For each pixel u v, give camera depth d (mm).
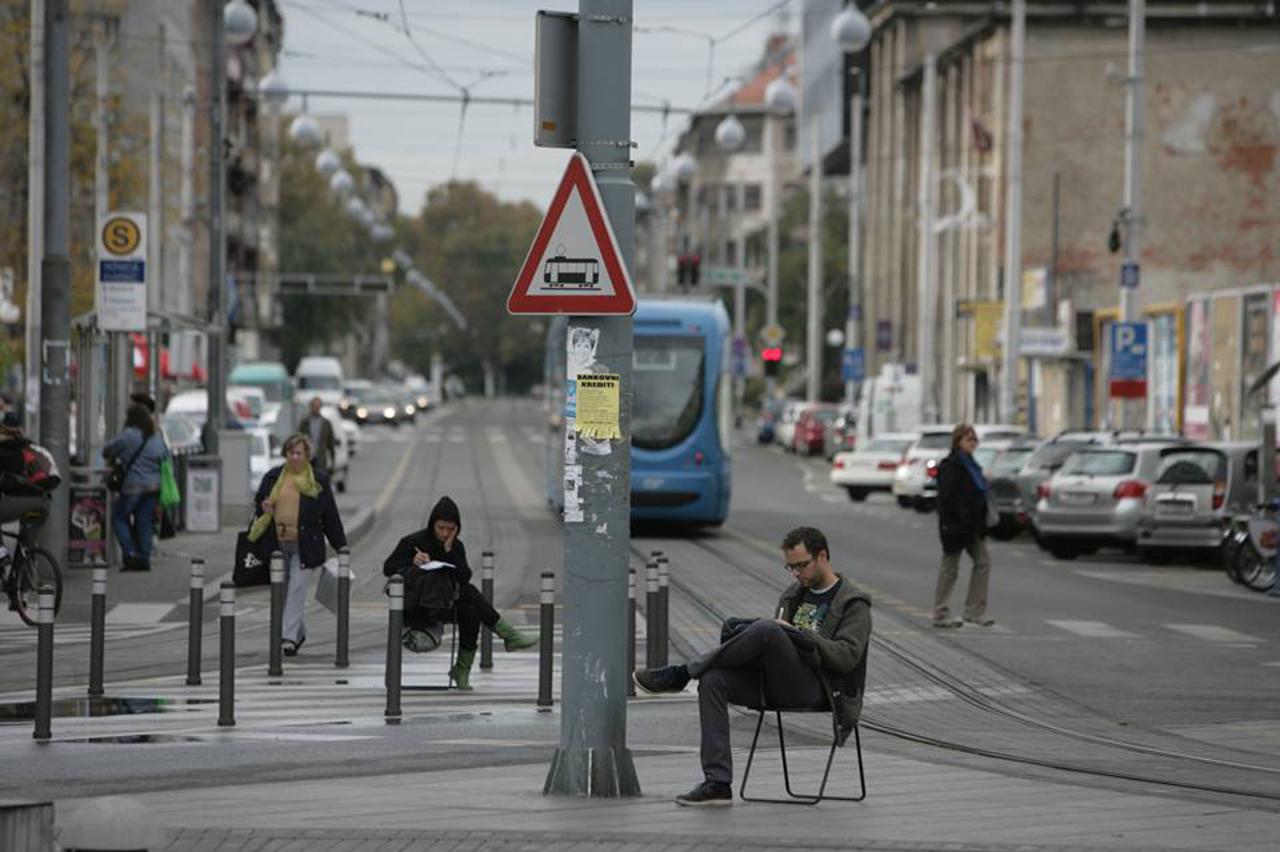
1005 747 37094
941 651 53906
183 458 90438
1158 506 85875
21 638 54062
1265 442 80125
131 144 153875
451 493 137875
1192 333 142750
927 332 180875
